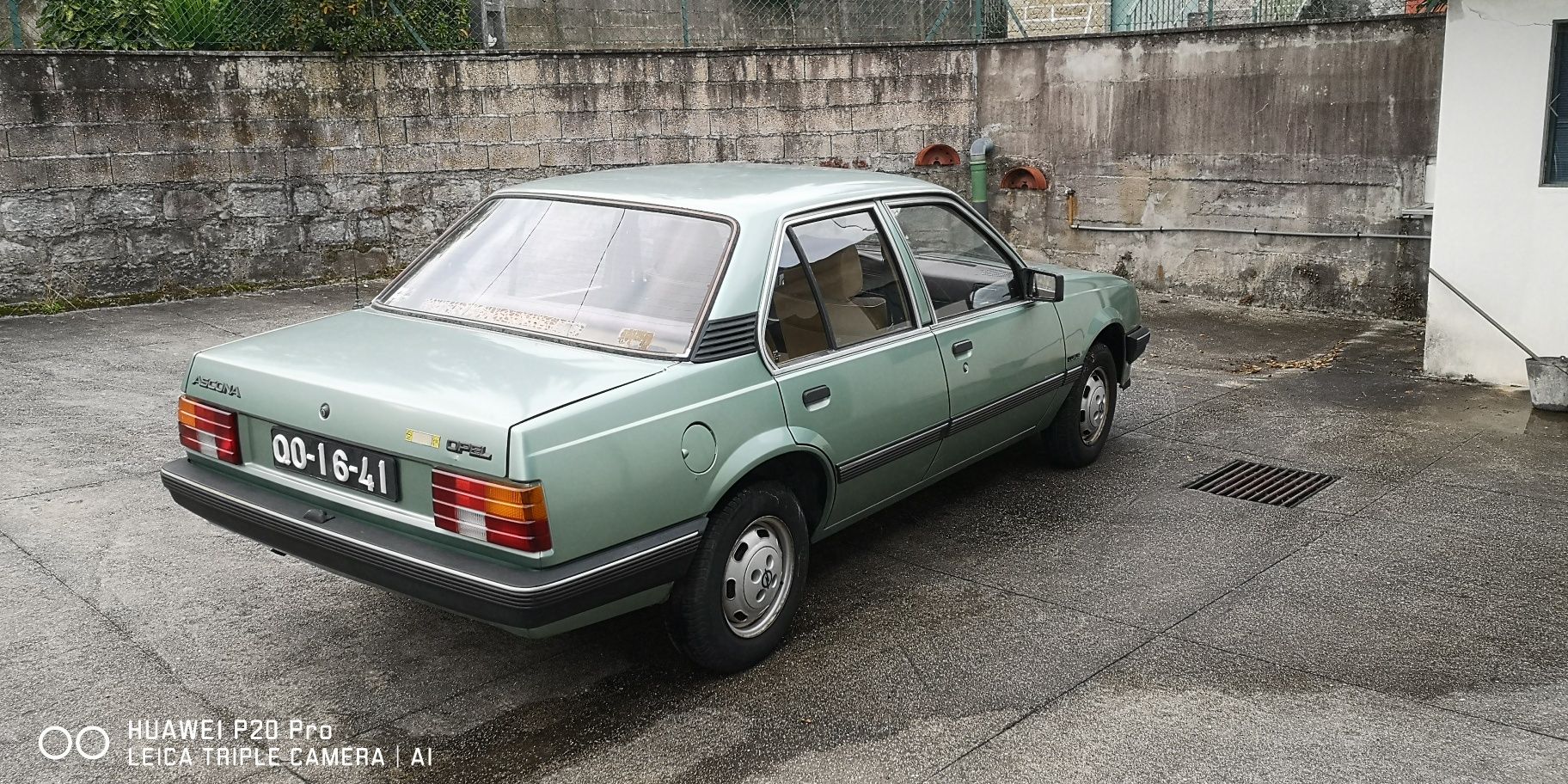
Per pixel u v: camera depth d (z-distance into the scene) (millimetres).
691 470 3785
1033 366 5645
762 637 4199
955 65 12453
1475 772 3543
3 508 5492
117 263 10297
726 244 4191
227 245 10805
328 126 11031
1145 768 3561
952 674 4148
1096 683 4082
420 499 3604
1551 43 7262
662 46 14516
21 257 9883
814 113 12352
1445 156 7844
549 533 3408
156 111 10242
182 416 4227
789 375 4199
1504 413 7383
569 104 11742
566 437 3459
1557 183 7523
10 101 9609
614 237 4398
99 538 5180
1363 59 9977
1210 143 10953
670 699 3979
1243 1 11914
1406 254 10102
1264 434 7043
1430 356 8273
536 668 4188
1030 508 5820
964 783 3482
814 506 4543
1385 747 3676
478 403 3512
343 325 4410
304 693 3982
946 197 5293
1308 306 10688
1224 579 4969
